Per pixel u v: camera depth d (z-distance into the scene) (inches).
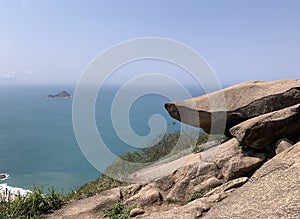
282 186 147.9
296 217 118.3
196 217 157.9
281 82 267.4
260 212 131.9
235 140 243.9
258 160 211.9
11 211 205.6
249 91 265.6
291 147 189.8
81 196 242.1
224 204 159.2
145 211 199.5
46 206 221.3
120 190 237.9
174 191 217.0
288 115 215.0
